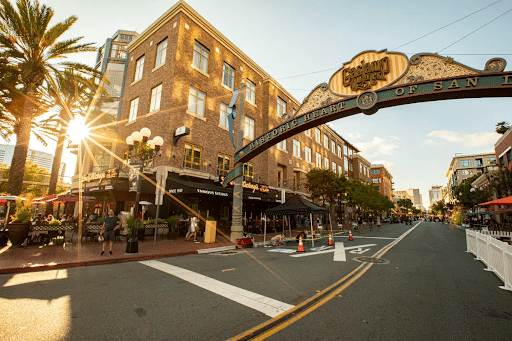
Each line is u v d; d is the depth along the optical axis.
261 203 23.98
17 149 12.41
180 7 17.78
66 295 4.61
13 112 15.43
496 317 3.96
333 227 31.02
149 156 10.77
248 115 22.92
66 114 19.00
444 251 11.50
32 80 13.13
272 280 5.97
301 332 3.37
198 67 18.88
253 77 24.16
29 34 12.77
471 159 73.56
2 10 11.98
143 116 18.38
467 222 42.09
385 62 9.79
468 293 5.21
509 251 5.52
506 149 28.44
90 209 23.94
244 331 3.34
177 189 14.48
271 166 24.02
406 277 6.49
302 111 11.82
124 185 15.52
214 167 18.94
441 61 8.77
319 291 5.17
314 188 27.48
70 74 14.60
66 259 7.50
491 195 30.58
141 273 6.41
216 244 12.38
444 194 131.75
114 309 4.00
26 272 6.27
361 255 9.95
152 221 13.32
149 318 3.70
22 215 9.67
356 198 33.22
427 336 3.30
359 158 54.72
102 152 22.56
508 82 7.59
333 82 11.02
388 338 3.23
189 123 17.42
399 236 19.61
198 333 3.27
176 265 7.55
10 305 4.07
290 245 13.32
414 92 8.86
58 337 3.07
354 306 4.37
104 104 25.47
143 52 20.41
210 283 5.60
